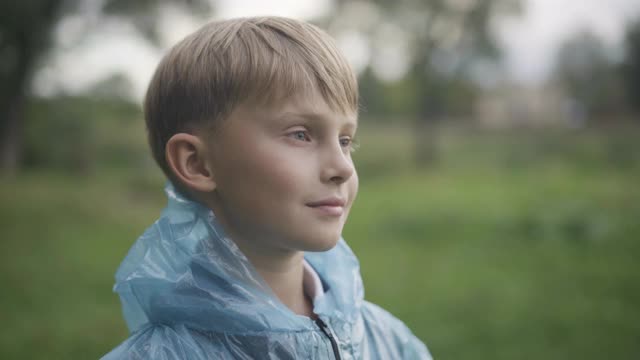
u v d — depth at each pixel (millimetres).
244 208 995
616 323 5312
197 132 1023
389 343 1294
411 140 33531
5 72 19188
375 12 28953
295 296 1148
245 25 1064
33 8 17781
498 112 45719
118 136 22453
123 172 19594
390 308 5934
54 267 7695
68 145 21594
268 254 1082
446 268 7629
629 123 35594
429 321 5465
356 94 1074
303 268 1213
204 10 18016
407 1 28984
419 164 26406
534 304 5961
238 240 1063
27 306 5930
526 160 25516
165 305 1024
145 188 15766
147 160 20828
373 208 13250
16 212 12062
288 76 983
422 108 30281
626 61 38812
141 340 1015
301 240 978
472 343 4828
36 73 20391
